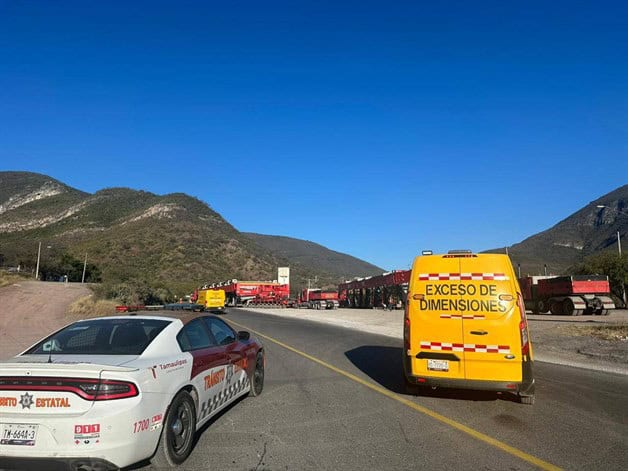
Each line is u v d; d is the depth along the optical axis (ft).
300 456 17.57
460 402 26.18
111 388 14.26
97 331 18.22
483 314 25.48
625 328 67.31
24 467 13.87
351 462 16.98
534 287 134.31
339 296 259.60
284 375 34.53
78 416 13.82
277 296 245.24
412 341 26.45
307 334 69.26
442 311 26.12
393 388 29.86
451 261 26.63
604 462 17.12
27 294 121.80
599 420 22.65
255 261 409.28
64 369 14.33
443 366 25.75
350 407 24.94
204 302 199.93
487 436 20.08
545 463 16.99
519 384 24.71
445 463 16.94
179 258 364.79
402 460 17.21
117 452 13.97
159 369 16.03
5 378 14.39
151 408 15.15
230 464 16.71
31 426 13.88
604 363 41.52
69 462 13.64
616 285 169.48
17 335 57.41
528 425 21.79
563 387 30.55
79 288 162.30
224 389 21.81
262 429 20.92
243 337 25.54
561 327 74.90
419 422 22.20
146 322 18.90
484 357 25.17
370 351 48.98
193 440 18.03
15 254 315.78
